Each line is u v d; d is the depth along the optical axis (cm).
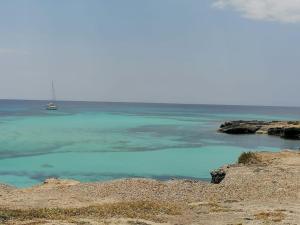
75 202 3058
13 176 5659
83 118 18175
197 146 9212
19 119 16562
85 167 6362
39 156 7275
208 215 2550
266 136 11638
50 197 3281
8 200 3120
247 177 4034
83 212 2505
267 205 2898
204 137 11144
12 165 6419
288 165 4716
